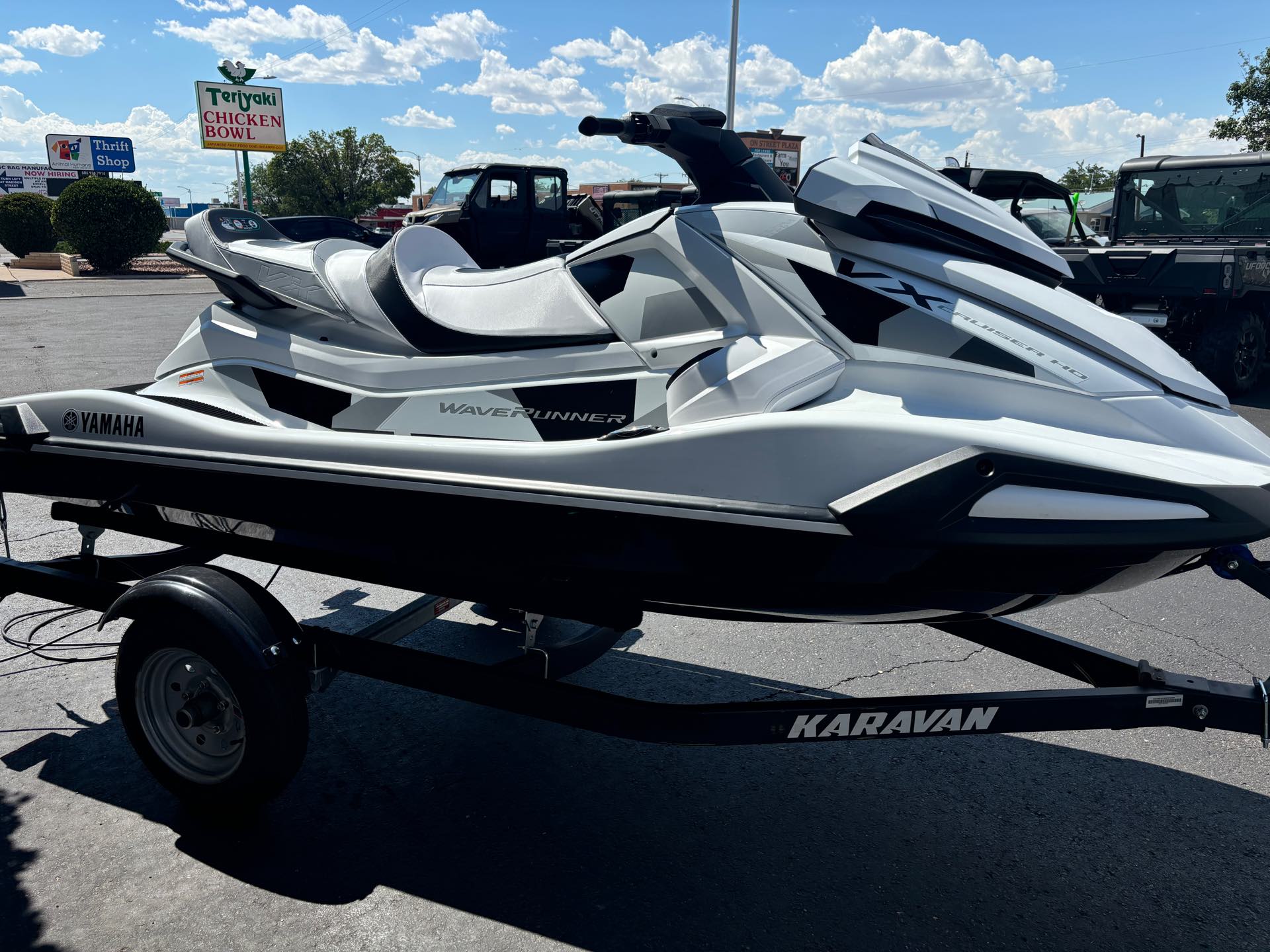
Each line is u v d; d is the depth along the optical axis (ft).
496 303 9.46
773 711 7.64
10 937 7.23
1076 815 8.94
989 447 6.76
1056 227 40.19
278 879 7.95
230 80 112.06
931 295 7.91
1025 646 9.05
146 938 7.25
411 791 9.30
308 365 10.17
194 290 78.59
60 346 41.14
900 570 7.11
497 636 13.06
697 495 7.43
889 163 8.62
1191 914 7.57
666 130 9.20
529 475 8.00
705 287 8.45
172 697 8.86
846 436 7.12
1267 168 33.68
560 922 7.46
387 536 8.80
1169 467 6.82
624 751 10.13
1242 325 30.45
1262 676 11.83
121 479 10.23
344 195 165.07
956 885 7.92
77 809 8.93
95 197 94.68
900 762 9.94
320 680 8.81
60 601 10.18
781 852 8.39
